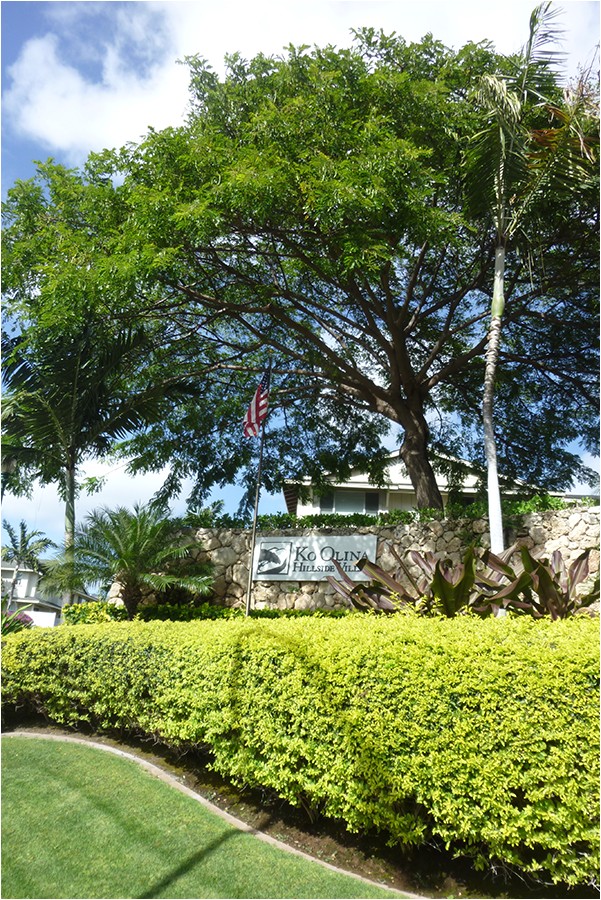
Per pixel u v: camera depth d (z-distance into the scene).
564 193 9.74
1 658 8.06
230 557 13.49
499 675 4.04
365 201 10.14
